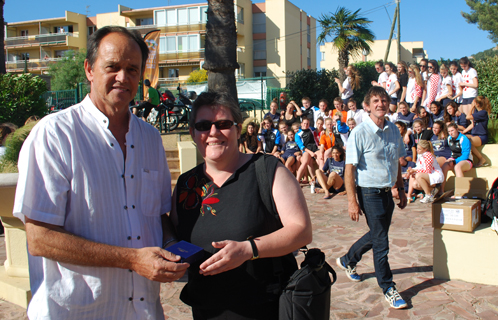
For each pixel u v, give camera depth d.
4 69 12.75
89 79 1.76
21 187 1.52
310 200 7.91
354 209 3.51
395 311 3.37
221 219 1.78
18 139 3.93
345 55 20.14
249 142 9.61
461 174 7.28
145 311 1.73
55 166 1.56
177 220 1.98
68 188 1.59
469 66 9.05
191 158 7.59
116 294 1.67
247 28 36.09
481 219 4.05
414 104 9.83
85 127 1.69
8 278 3.79
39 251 1.53
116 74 1.69
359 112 9.37
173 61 36.66
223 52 7.62
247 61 36.22
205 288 1.83
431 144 7.32
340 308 3.47
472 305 3.38
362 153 3.46
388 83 11.16
